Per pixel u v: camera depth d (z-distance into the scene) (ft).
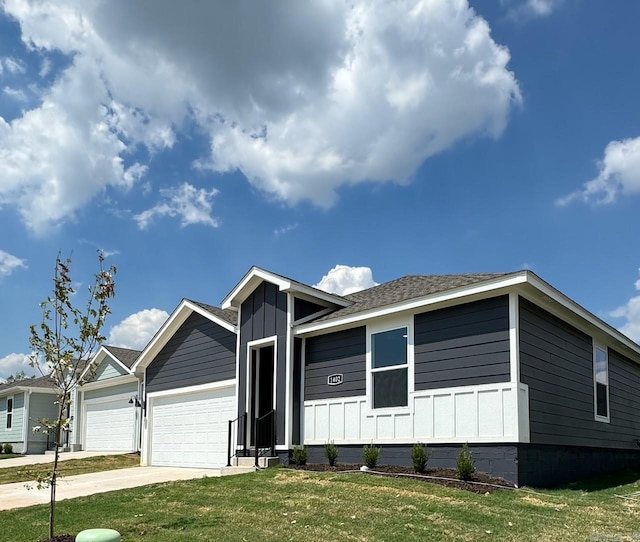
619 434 52.08
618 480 42.65
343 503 29.25
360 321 43.75
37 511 30.07
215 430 55.31
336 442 44.06
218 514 27.68
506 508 28.43
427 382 39.40
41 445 100.89
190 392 59.06
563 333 42.88
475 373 37.11
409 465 39.40
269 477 37.50
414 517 26.48
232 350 54.75
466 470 34.19
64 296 24.14
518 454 34.50
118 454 73.87
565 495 33.22
